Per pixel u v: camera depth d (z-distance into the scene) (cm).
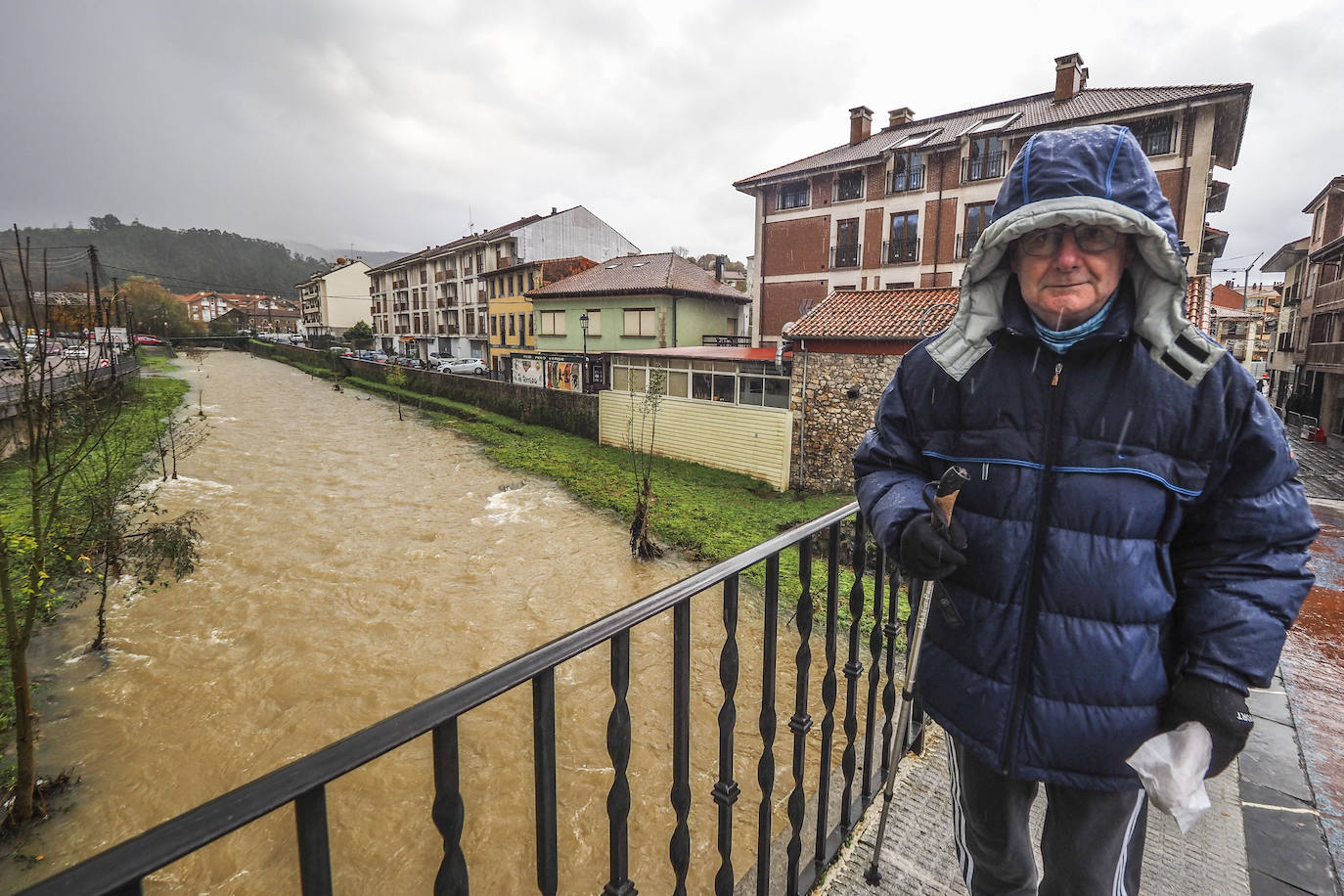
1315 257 2461
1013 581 110
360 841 620
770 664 153
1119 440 103
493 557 1329
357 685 877
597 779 707
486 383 3234
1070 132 105
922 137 2531
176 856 58
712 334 3316
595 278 3559
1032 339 109
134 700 822
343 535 1432
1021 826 130
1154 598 104
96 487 958
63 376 740
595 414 2547
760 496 1750
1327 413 2267
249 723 793
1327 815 198
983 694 116
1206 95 1900
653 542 1405
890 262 2575
